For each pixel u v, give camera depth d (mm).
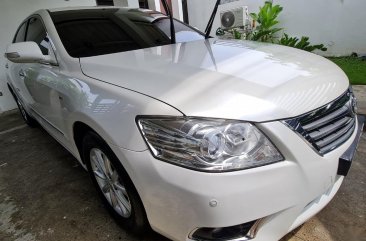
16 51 1991
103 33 2205
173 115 1172
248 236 1209
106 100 1434
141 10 2783
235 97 1206
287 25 6113
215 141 1117
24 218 1984
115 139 1318
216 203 1089
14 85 3174
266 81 1329
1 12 4516
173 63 1624
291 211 1202
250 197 1105
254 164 1115
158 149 1186
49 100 2105
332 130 1321
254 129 1137
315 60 1713
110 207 1792
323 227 1657
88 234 1770
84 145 1757
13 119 4285
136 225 1519
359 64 4945
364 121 1752
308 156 1188
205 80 1345
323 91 1345
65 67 1928
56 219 1938
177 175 1131
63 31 2152
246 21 6301
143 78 1461
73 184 2322
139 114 1253
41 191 2279
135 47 2131
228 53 1778
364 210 1767
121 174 1396
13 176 2557
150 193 1228
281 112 1167
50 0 5035
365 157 2328
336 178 1450
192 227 1176
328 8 5531
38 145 3166
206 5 7211
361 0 5180
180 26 2674
